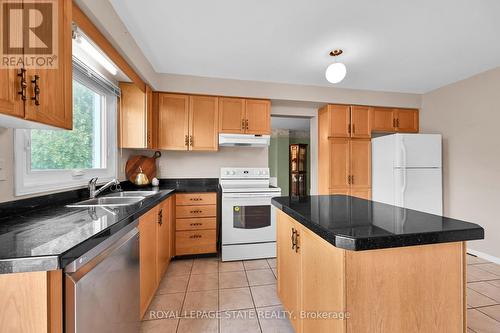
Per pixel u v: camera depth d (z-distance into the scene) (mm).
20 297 695
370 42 2092
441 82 3051
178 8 1649
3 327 688
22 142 1272
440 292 908
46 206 1435
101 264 934
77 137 1940
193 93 2846
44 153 1549
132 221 1241
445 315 910
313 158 3674
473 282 2146
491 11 1660
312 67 2615
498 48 2193
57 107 1045
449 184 3088
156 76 2734
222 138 2869
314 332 1096
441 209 3012
